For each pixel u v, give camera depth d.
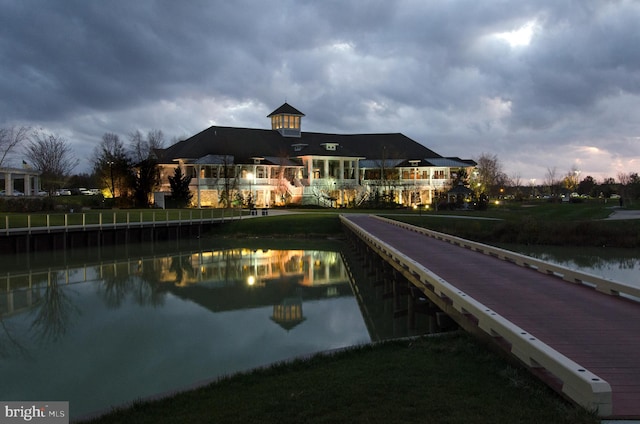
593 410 5.41
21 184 79.12
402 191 68.19
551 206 61.53
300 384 7.50
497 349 8.45
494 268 15.36
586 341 7.96
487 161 95.75
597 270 25.23
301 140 71.44
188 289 21.28
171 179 57.41
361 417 6.00
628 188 76.88
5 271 26.38
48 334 14.40
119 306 18.02
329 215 48.53
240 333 14.34
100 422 6.79
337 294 20.30
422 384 7.11
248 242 40.44
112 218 42.12
